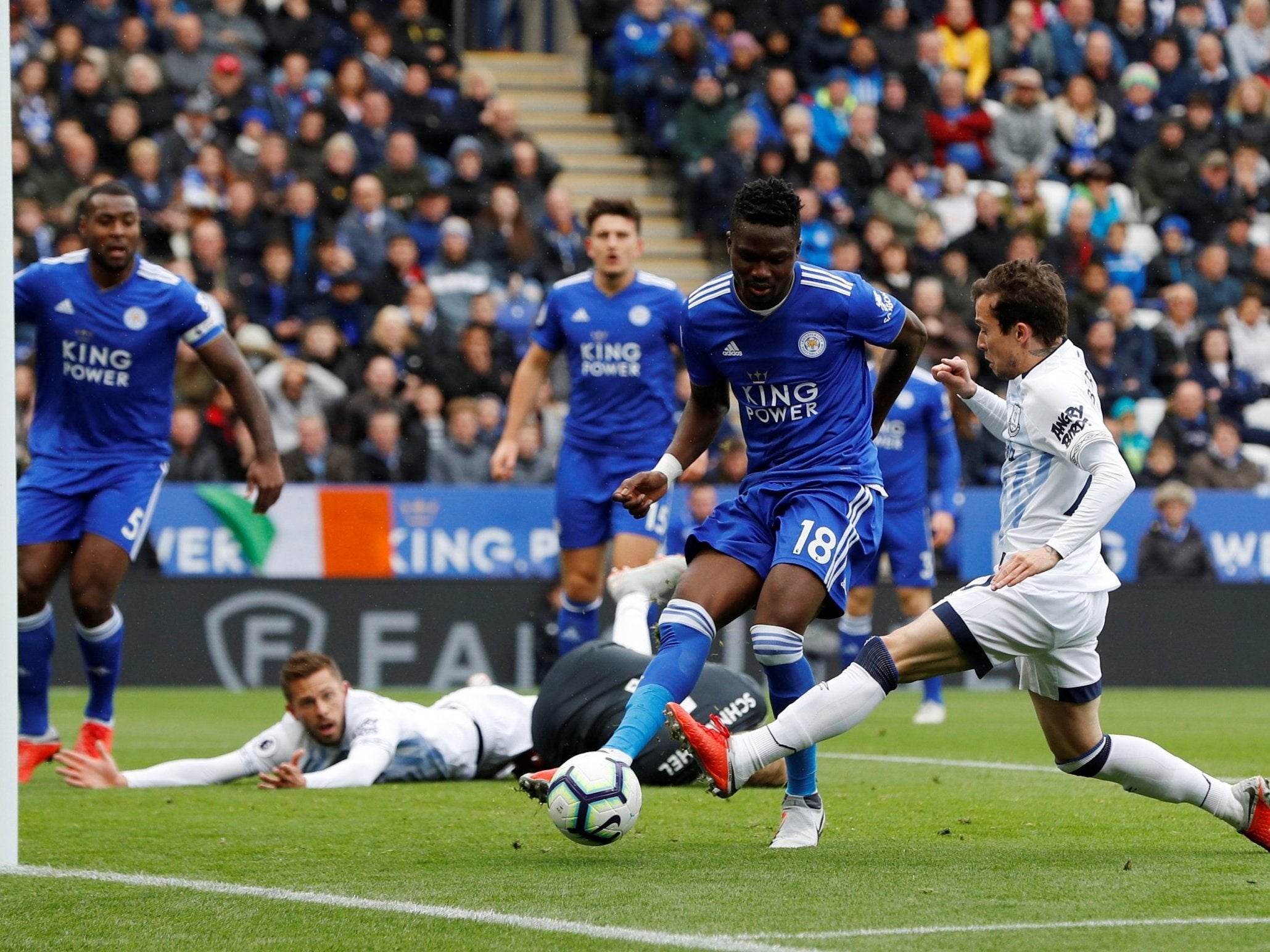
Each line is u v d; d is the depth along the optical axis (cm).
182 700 3188
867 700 1227
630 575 1920
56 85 4081
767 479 1345
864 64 4844
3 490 1188
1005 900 1068
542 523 3584
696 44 4797
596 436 2397
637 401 2384
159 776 1798
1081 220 4509
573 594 2447
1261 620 3847
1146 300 4625
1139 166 4875
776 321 1319
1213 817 1559
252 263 3969
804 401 1334
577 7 5362
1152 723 2836
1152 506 3875
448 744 1866
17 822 1241
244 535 3462
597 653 1764
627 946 922
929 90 4894
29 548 1856
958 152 4862
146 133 4072
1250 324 4556
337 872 1209
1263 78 5303
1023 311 1265
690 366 1375
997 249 4378
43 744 1927
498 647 3553
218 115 4178
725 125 4662
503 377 3909
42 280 1847
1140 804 1670
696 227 4659
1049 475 1267
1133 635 3800
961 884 1134
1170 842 1384
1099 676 1277
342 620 3494
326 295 3953
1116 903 1059
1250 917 1009
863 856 1277
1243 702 3356
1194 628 3825
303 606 3481
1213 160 4869
